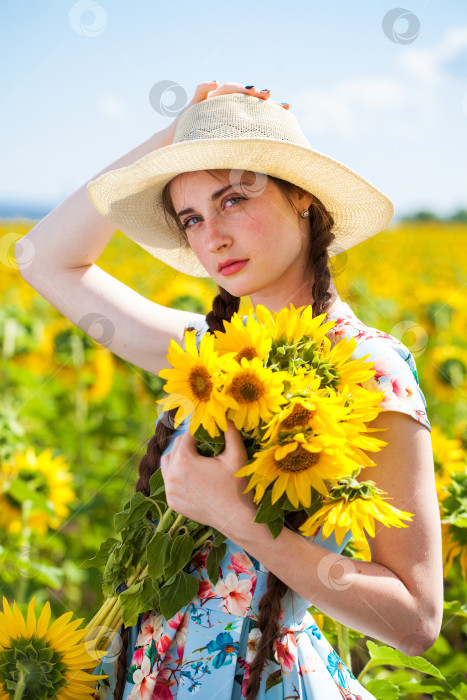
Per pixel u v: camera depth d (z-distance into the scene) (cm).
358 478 123
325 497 114
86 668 131
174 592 125
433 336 503
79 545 304
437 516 123
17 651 130
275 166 135
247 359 115
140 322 170
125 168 147
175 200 145
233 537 119
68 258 171
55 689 130
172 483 121
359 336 133
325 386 117
